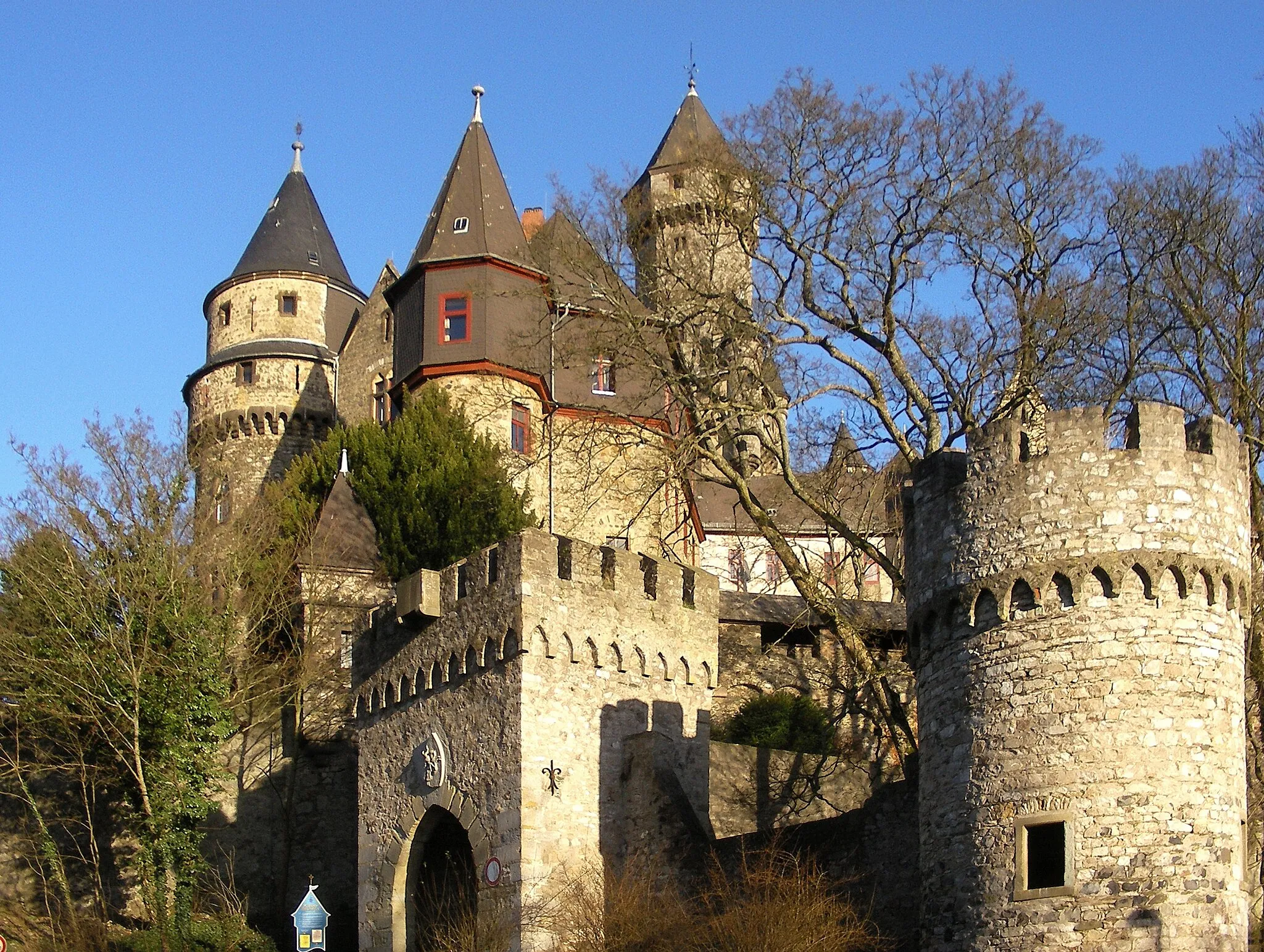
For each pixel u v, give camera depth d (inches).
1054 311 1375.5
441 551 1916.8
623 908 1140.5
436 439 2012.8
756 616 1839.3
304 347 2741.1
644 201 1606.8
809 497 1454.2
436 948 1274.6
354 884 1774.1
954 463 1005.8
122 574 1664.6
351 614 1882.4
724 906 1126.4
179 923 1546.5
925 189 1434.5
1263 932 1054.4
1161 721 908.0
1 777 1772.9
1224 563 943.7
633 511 2135.8
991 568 957.8
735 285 1471.5
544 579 1289.4
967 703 955.3
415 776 1354.6
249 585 1870.1
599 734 1294.3
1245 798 940.6
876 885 1062.4
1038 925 898.1
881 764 1501.0
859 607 1891.0
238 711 1769.2
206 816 1656.0
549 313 1697.8
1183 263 1494.8
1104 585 928.3
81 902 1761.8
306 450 2694.4
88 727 1678.2
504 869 1234.0
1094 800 901.8
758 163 1450.5
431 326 2180.1
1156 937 876.0
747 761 1403.8
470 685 1311.5
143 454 1759.4
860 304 1461.6
